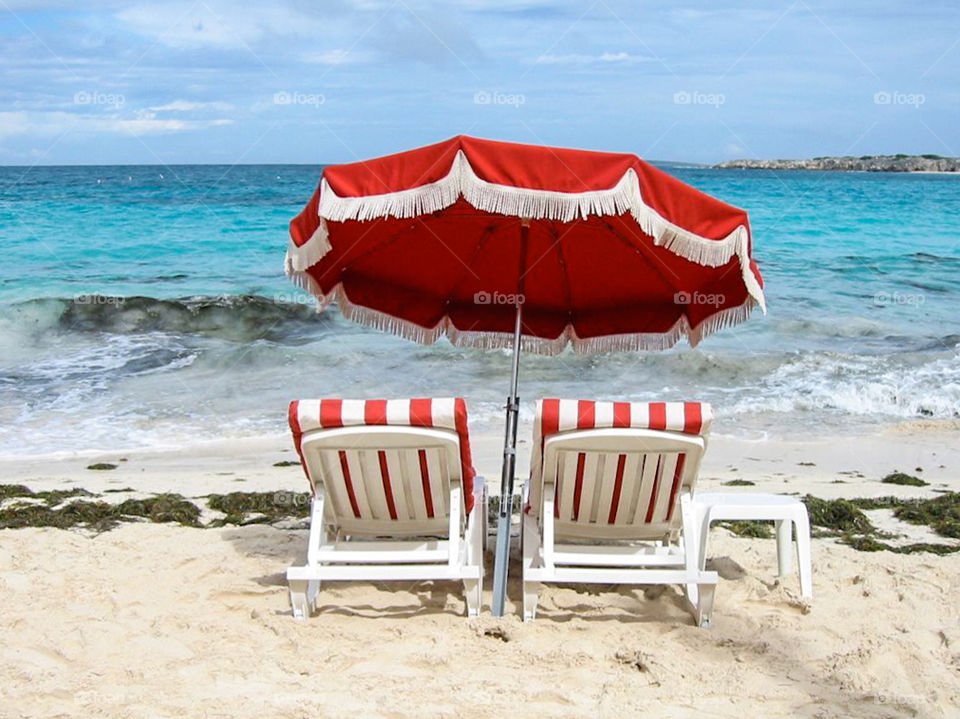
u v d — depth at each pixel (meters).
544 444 4.28
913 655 4.03
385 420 4.22
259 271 19.69
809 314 15.96
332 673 3.88
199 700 3.59
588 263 5.41
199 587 4.90
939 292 18.09
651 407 4.20
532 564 4.64
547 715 3.50
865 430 10.43
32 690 3.67
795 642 4.22
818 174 56.66
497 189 3.93
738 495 4.93
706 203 4.14
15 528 6.09
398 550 4.70
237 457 9.28
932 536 6.27
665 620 4.53
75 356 13.48
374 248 5.35
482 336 5.95
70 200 32.44
